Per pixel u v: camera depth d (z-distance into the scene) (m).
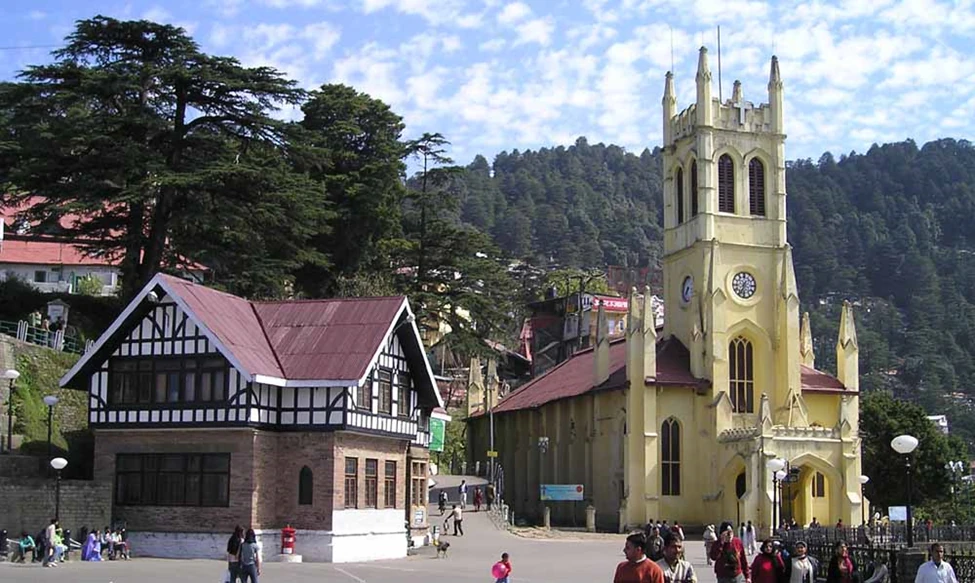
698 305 90.38
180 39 70.25
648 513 85.06
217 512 52.06
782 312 90.69
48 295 77.38
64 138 64.56
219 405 52.16
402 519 58.84
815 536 60.00
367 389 55.47
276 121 71.38
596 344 94.00
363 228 91.81
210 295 55.12
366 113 94.50
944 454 106.44
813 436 83.06
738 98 94.81
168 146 69.75
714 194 92.19
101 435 54.31
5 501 50.62
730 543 26.34
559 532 79.56
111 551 50.84
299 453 53.12
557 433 100.25
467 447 119.25
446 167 105.50
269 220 70.00
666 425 87.94
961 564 35.16
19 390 61.59
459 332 101.44
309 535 52.47
